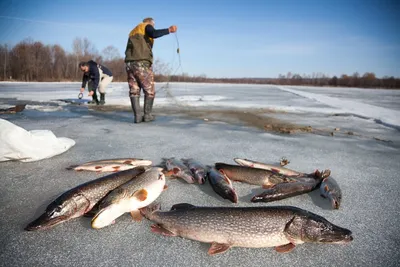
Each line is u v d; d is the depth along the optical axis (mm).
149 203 2980
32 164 4270
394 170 4520
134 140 5902
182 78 54156
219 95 20844
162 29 7129
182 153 5027
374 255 2363
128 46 7570
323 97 19938
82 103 13078
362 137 7113
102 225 2562
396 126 8453
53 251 2297
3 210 2920
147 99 8125
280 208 2572
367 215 3035
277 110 12250
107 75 12547
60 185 3566
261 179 3697
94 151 5020
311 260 2281
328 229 2400
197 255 2311
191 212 2592
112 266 2150
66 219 2652
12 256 2219
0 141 4039
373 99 19562
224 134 6797
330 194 3254
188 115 10117
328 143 6262
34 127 7012
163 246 2416
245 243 2426
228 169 3881
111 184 3068
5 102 12680
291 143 6105
